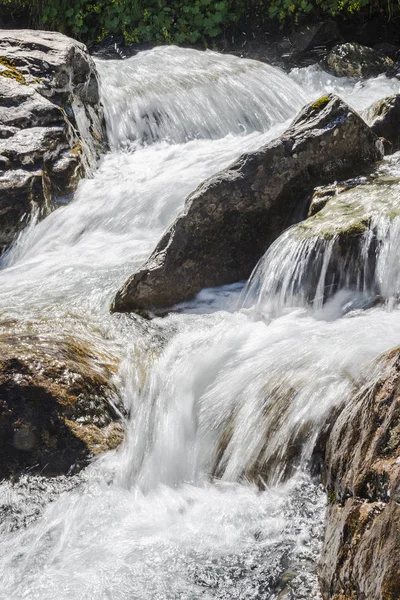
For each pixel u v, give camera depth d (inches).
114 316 169.8
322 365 125.3
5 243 226.8
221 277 179.3
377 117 219.5
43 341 147.1
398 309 144.2
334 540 90.6
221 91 329.7
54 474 127.6
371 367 114.7
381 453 87.1
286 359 131.9
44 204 234.5
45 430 131.1
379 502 83.5
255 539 104.7
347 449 97.6
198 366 141.2
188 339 154.5
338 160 191.6
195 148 293.4
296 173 186.4
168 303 173.8
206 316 166.2
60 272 199.9
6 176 230.1
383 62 409.1
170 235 177.2
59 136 252.4
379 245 151.8
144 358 149.5
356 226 155.1
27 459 129.3
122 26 450.6
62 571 104.6
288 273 159.5
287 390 122.8
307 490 110.0
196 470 125.0
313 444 114.0
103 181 253.3
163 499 119.8
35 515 119.3
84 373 139.5
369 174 190.1
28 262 213.2
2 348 141.6
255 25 460.8
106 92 322.0
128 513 117.0
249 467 119.0
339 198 174.6
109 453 131.3
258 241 183.2
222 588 96.7
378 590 75.6
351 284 154.6
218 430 127.1
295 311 157.2
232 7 457.4
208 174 247.6
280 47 440.8
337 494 97.0
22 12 474.9
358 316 146.1
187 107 320.8
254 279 166.9
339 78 401.1
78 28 456.8
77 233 227.6
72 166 250.1
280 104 337.4
